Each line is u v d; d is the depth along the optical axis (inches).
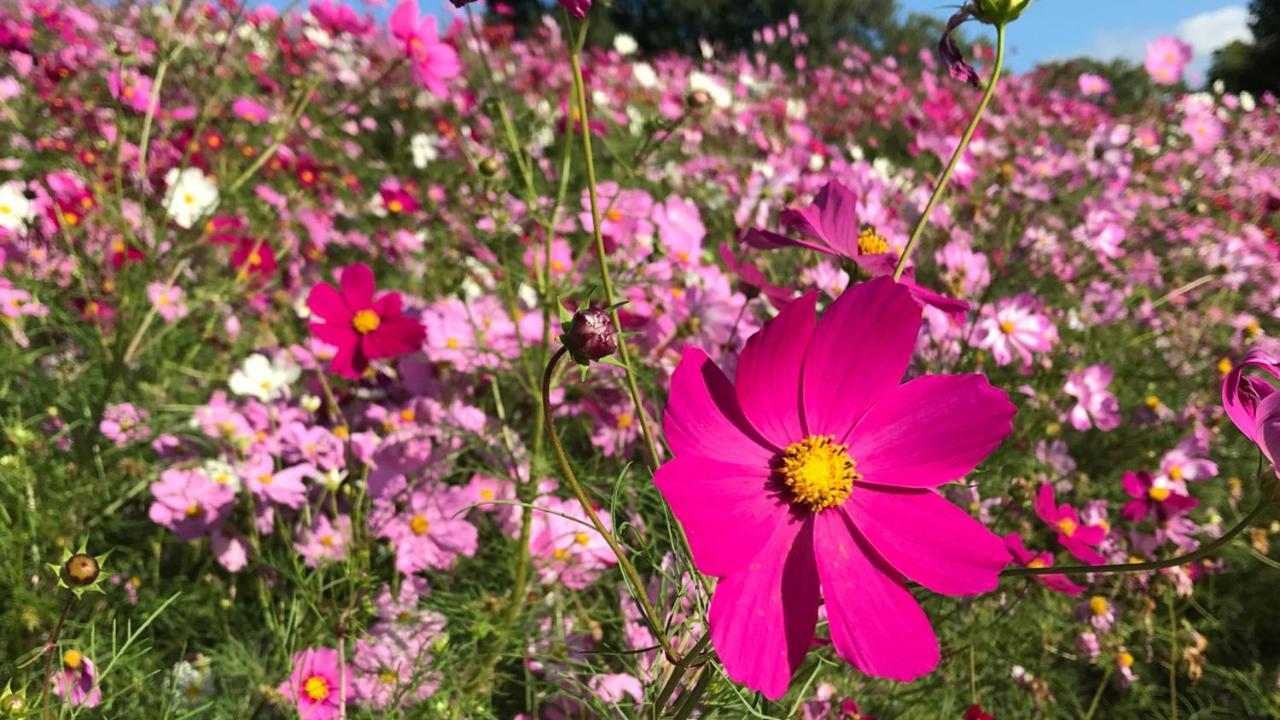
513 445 17.7
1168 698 20.0
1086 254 31.5
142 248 17.9
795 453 7.3
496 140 19.0
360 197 34.0
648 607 7.9
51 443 16.3
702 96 16.7
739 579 6.8
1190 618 22.2
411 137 41.9
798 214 10.5
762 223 28.0
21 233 21.5
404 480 16.5
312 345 19.8
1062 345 26.9
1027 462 22.2
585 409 18.9
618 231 21.2
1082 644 18.3
